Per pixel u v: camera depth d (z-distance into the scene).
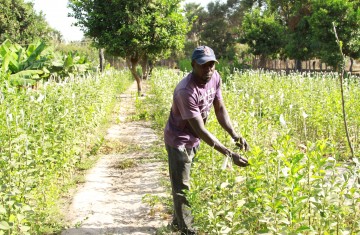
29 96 6.85
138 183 6.74
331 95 8.91
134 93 22.92
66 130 6.50
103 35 20.75
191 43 63.06
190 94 3.95
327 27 25.06
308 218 3.84
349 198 3.26
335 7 24.45
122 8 20.53
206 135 3.95
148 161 8.06
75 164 7.62
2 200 3.87
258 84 13.70
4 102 6.17
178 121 4.27
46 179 5.35
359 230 3.45
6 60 12.55
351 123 7.83
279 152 3.27
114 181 6.91
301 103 9.21
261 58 41.94
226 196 3.71
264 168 3.45
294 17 37.19
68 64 16.94
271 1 43.81
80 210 5.57
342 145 8.21
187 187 4.38
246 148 4.25
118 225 5.07
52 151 5.84
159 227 4.97
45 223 4.97
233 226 3.33
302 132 8.72
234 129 4.57
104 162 8.16
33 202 5.33
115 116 14.54
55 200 5.65
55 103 7.07
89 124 8.83
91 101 9.92
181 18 21.67
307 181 3.51
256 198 3.43
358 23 24.44
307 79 13.14
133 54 21.70
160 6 21.22
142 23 20.05
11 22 31.12
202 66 3.87
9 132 4.50
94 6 20.67
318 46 26.14
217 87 4.36
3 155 4.50
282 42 38.44
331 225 3.40
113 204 5.79
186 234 4.41
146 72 31.45
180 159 4.30
